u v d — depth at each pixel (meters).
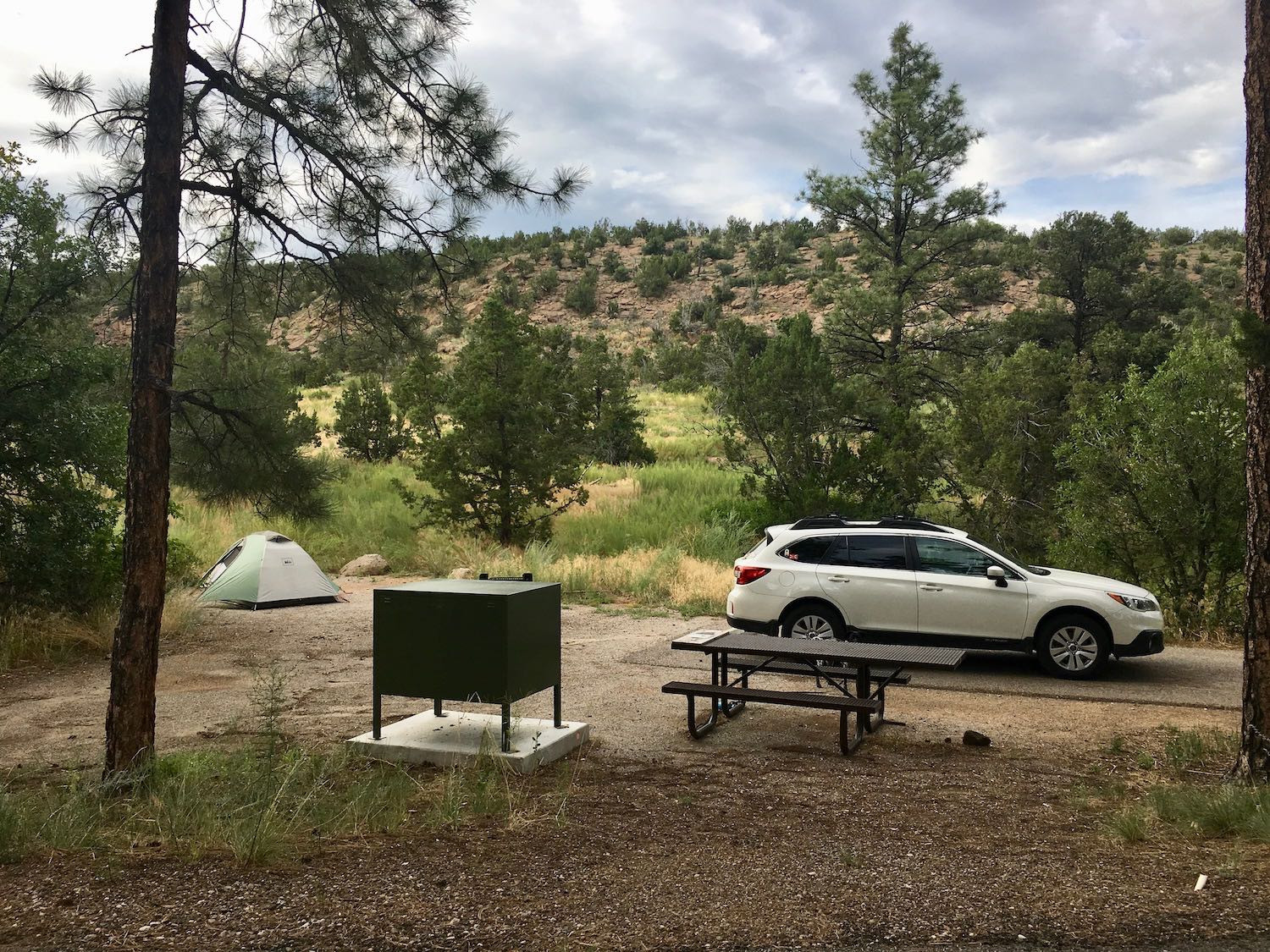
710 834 5.19
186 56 6.25
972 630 10.34
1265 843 4.94
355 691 9.45
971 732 7.50
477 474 20.17
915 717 8.47
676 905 4.14
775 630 10.85
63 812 5.20
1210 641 12.55
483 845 4.97
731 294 105.44
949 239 32.53
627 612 14.33
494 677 6.73
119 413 11.90
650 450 34.06
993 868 4.58
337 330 7.68
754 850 4.90
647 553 18.25
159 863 4.63
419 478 20.30
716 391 38.28
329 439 36.12
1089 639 10.09
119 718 6.02
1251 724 6.20
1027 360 18.00
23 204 10.70
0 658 10.27
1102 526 13.60
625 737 7.68
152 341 6.05
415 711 8.62
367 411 32.31
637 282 115.38
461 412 19.42
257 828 4.84
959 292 34.28
